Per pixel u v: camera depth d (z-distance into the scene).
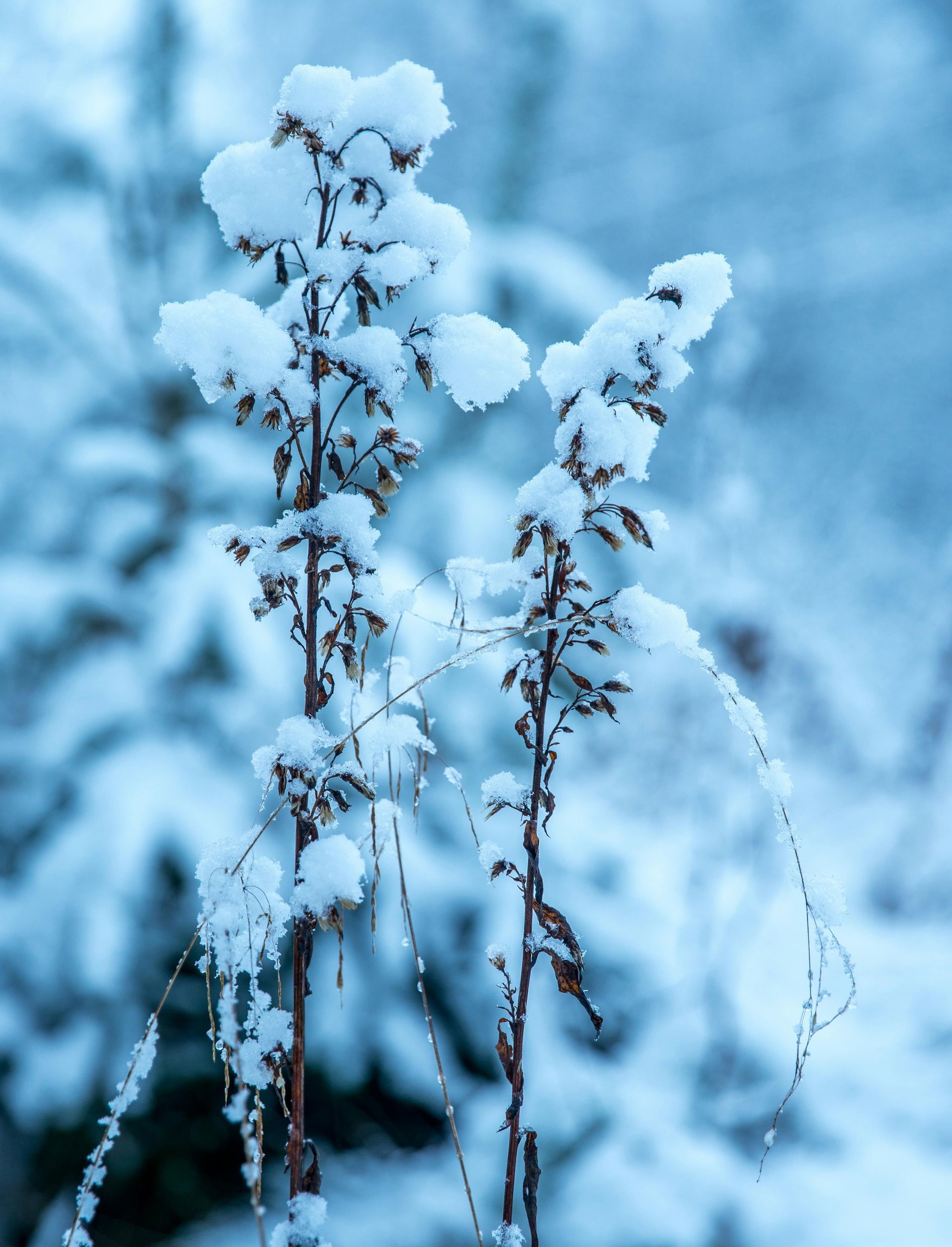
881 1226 2.67
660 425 0.86
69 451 3.53
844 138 12.48
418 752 0.83
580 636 0.83
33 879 2.89
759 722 0.84
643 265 11.85
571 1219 2.76
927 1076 3.38
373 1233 2.77
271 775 0.80
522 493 0.83
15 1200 2.75
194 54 3.69
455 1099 3.02
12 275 3.52
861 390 11.04
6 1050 2.74
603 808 5.43
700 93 12.09
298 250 0.82
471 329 0.83
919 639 6.76
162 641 3.21
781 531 7.41
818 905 0.79
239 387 0.78
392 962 3.07
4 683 3.41
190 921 2.97
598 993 3.42
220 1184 2.99
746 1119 3.19
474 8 4.98
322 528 0.79
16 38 3.63
